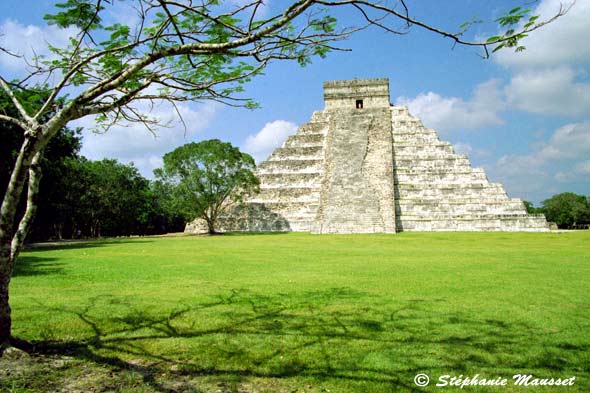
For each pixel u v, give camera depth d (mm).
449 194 47312
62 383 5504
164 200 47969
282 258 19141
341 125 53875
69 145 33000
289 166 54938
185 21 6512
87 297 10305
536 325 7672
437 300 9703
